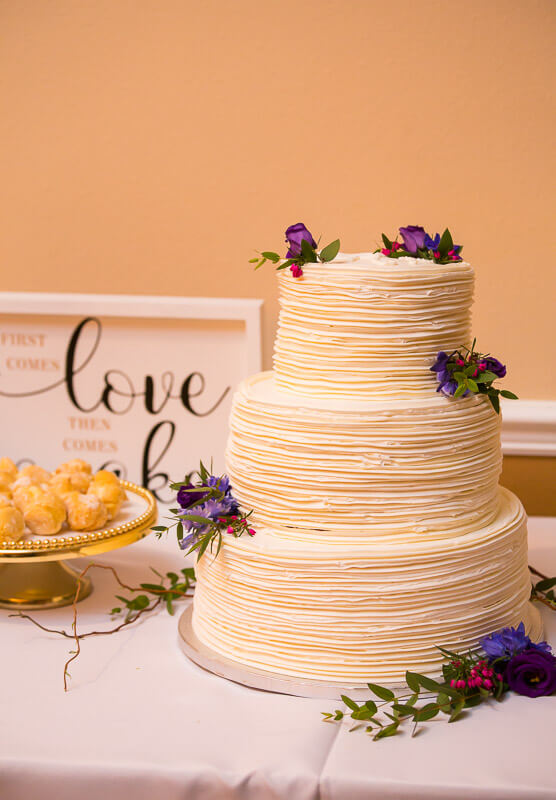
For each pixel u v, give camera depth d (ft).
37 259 6.98
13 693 3.88
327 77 6.37
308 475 3.76
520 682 3.76
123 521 4.99
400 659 3.76
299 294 3.92
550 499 6.66
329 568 3.66
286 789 3.21
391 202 6.49
